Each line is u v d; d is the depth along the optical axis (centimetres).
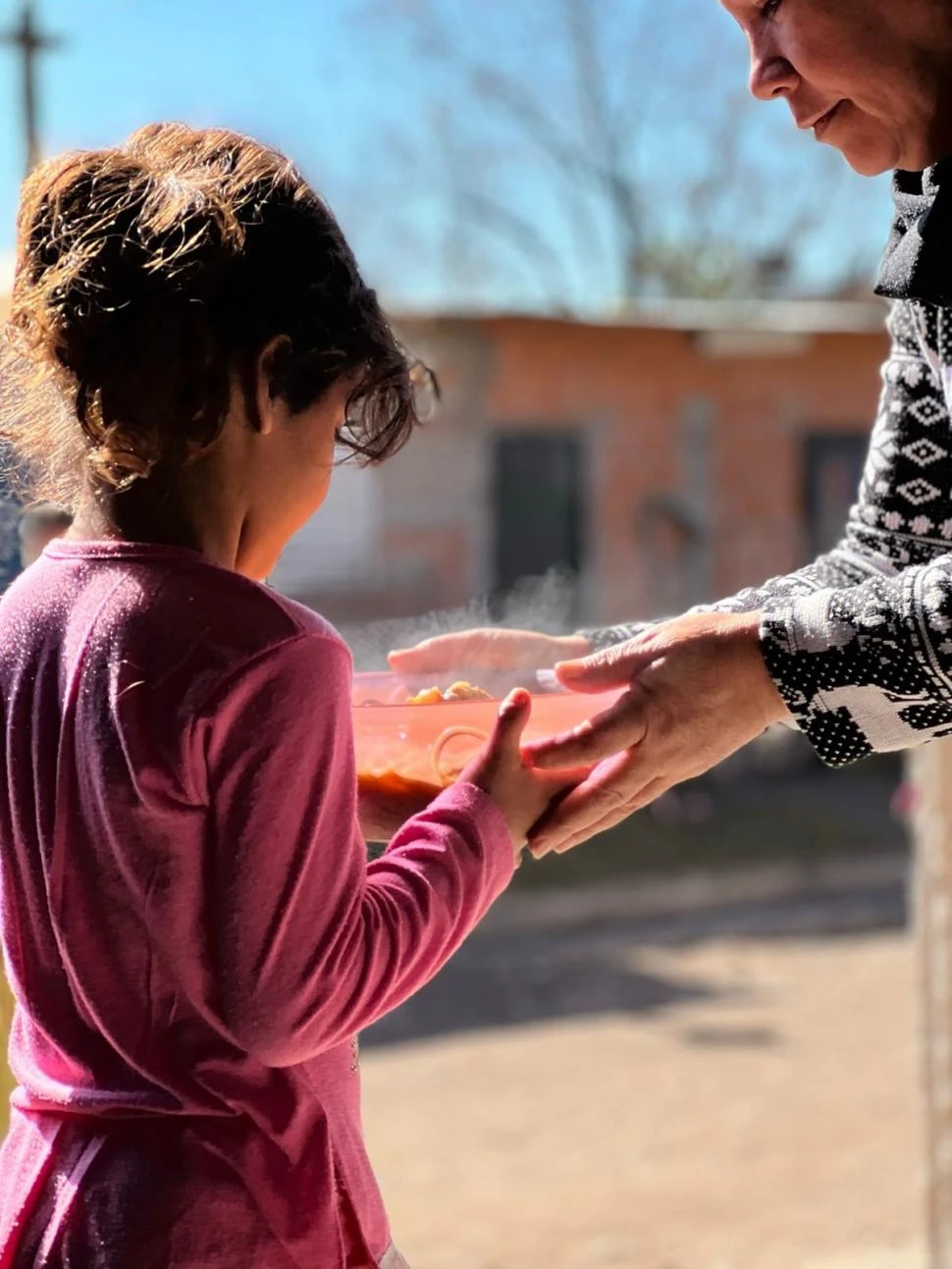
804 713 168
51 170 140
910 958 820
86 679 129
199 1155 127
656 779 171
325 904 128
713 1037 678
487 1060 654
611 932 898
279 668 128
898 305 200
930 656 161
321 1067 137
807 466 1324
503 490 1248
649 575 1292
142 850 126
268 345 133
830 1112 568
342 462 148
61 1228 127
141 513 137
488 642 203
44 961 132
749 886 989
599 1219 470
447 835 144
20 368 139
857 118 176
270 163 142
